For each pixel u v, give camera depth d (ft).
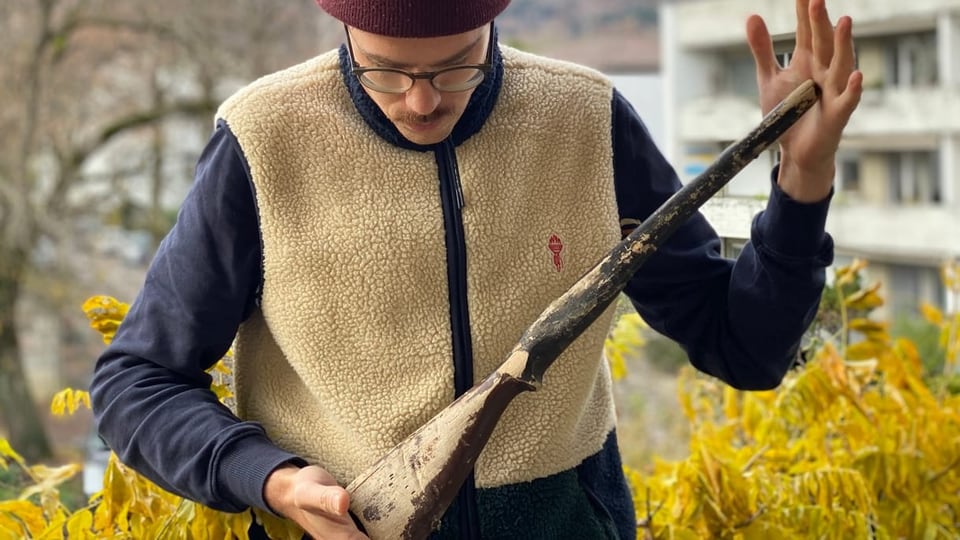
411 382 4.35
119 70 39.24
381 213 4.30
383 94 3.95
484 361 4.37
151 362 4.30
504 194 4.39
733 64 26.30
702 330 4.71
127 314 4.46
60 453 39.50
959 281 9.55
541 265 4.43
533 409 4.49
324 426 4.49
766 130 4.02
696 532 6.23
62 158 39.09
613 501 4.88
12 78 38.06
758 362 4.58
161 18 36.70
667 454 18.08
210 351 4.36
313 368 4.35
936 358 11.02
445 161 4.33
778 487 6.29
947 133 49.24
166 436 4.11
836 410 6.98
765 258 4.29
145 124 38.75
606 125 4.57
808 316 4.45
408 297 4.32
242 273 4.34
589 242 4.53
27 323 43.19
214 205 4.29
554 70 4.57
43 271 39.60
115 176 39.86
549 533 4.55
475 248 4.34
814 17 3.96
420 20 3.71
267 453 4.01
